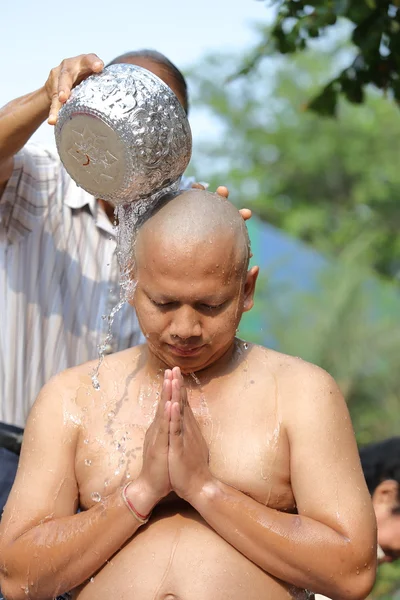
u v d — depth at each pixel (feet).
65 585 9.21
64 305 15.06
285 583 9.29
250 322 47.16
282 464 9.41
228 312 9.29
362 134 73.05
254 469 9.36
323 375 9.77
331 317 46.80
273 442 9.45
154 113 9.34
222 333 9.31
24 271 15.01
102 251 15.12
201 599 8.95
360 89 18.45
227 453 9.42
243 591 9.05
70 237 15.19
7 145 13.10
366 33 17.39
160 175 9.48
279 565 8.95
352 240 66.85
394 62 17.90
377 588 25.29
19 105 12.79
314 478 9.23
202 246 9.02
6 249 14.97
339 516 9.06
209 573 9.05
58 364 15.02
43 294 15.05
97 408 9.87
